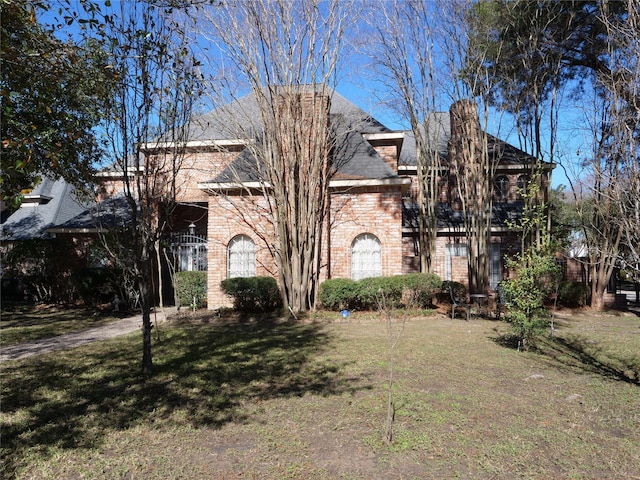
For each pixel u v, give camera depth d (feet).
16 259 56.29
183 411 17.11
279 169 44.50
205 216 60.29
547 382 20.98
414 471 12.30
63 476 12.21
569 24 46.21
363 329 36.73
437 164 55.62
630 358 26.32
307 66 44.75
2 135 12.45
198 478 12.01
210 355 26.84
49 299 56.95
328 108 48.06
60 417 16.58
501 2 48.37
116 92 19.65
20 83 14.05
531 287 27.94
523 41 49.67
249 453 13.50
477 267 53.21
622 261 17.31
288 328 37.32
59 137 19.99
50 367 24.26
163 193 25.86
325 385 20.40
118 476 12.11
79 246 57.31
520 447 13.79
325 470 12.33
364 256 48.42
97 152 36.17
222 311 45.06
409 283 43.50
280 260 45.27
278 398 18.54
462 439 14.34
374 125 60.85
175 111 21.33
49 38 15.48
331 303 43.68
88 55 17.15
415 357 26.04
